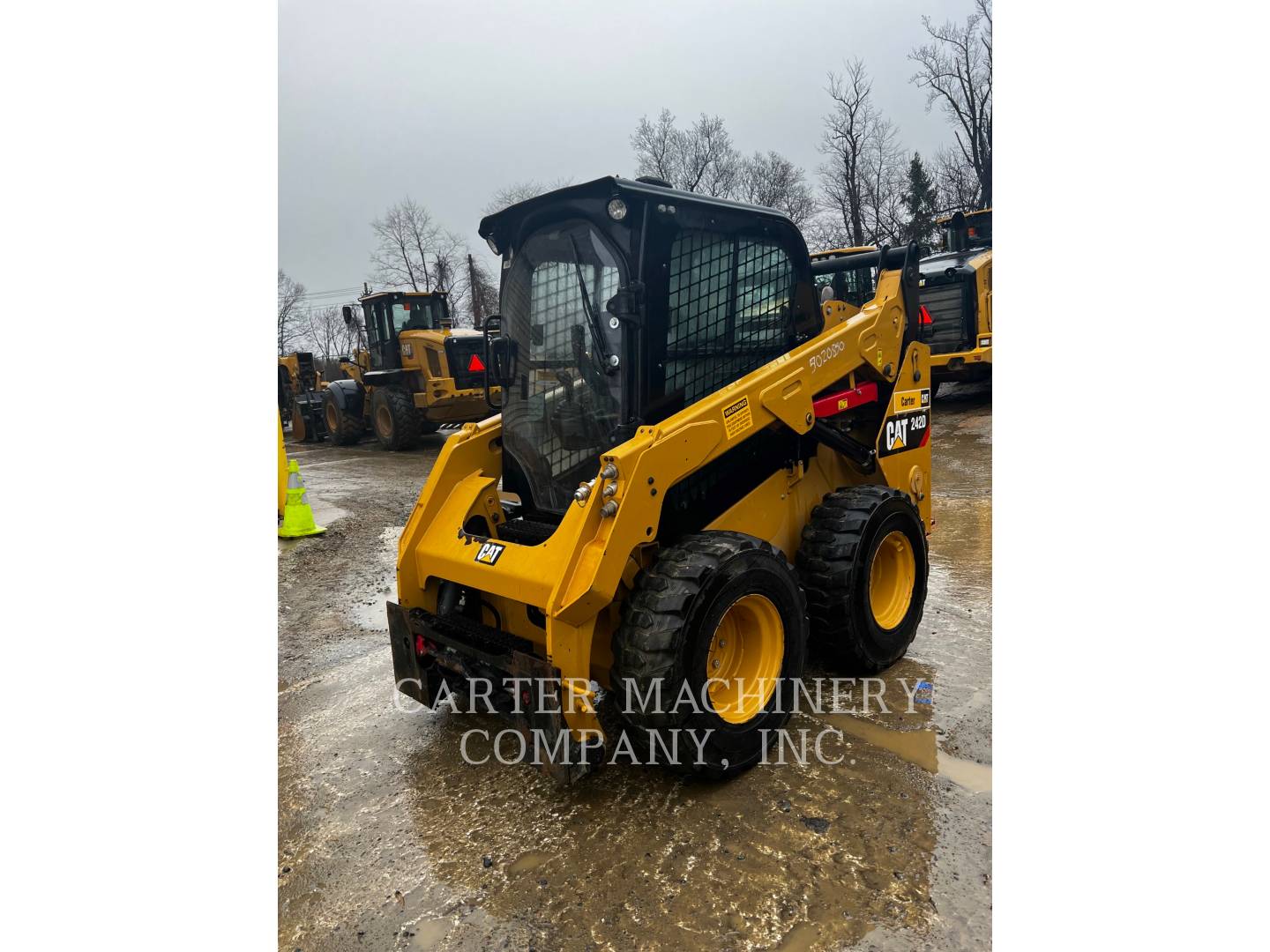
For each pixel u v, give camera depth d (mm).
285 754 3281
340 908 2344
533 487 3436
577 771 2732
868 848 2465
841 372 3580
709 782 2881
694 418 2898
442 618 3266
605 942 2154
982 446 9242
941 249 13633
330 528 7562
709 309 3223
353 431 14891
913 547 3805
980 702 3377
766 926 2172
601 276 3051
